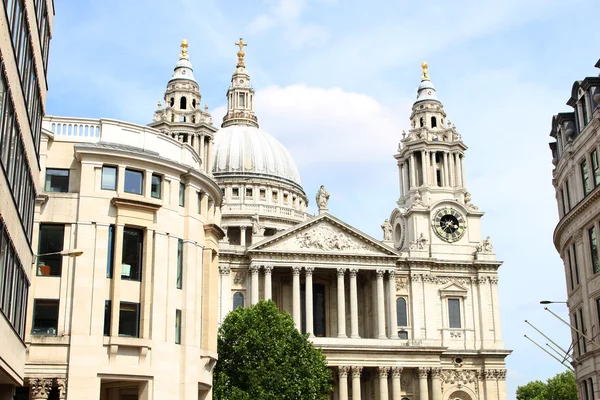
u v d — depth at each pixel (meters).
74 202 58.88
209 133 141.88
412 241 130.25
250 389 90.19
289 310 125.00
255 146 177.38
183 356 61.09
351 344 117.56
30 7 42.75
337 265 122.31
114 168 60.56
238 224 161.38
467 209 132.62
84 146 59.06
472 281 129.62
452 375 123.94
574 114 70.75
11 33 36.75
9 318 42.62
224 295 119.00
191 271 63.06
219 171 171.88
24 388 57.47
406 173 138.75
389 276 123.88
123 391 61.88
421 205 132.00
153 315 59.00
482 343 126.44
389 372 118.94
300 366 95.06
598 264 62.72
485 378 124.50
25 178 46.53
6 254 40.44
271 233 165.75
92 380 56.00
